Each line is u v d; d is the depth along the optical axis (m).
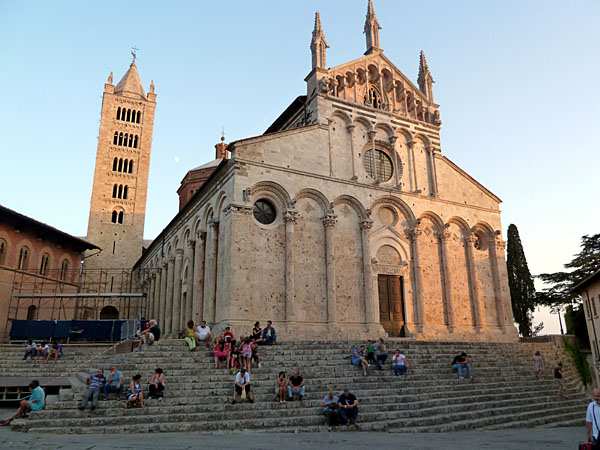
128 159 74.50
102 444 12.45
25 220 43.62
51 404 16.53
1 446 11.98
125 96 77.12
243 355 20.83
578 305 47.53
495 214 41.56
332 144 35.25
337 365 23.00
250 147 31.38
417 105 41.41
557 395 25.34
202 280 34.56
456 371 24.91
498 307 38.84
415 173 38.81
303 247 31.78
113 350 29.75
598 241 52.00
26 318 44.81
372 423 17.14
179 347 23.56
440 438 15.29
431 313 35.78
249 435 14.93
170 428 15.57
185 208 40.53
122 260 69.06
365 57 39.56
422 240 37.28
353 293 32.75
